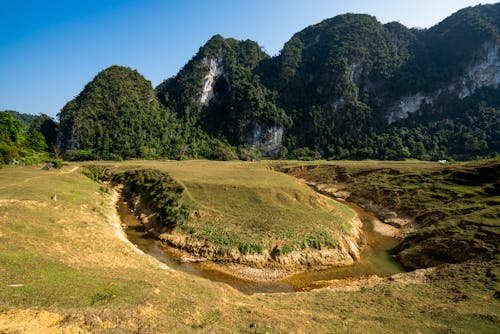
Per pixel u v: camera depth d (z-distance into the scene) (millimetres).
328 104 187125
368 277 29062
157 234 37406
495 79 177250
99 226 33844
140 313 13438
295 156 160375
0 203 32812
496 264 25344
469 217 36406
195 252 32406
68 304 13227
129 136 143125
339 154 161875
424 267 30859
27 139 94562
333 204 47500
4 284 14148
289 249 31781
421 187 57688
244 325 14336
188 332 12648
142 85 176500
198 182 50562
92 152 126812
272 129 177500
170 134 164250
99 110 145875
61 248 23531
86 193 48531
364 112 180250
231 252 31453
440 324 15883
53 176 56281
